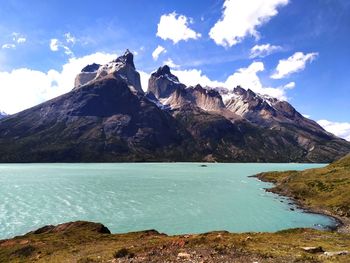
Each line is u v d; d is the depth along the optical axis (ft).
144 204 375.04
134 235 193.98
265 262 104.37
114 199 407.23
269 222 286.87
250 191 500.74
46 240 180.14
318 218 302.25
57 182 591.78
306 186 445.37
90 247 158.10
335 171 505.66
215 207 360.07
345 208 322.55
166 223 282.15
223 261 106.73
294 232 195.42
